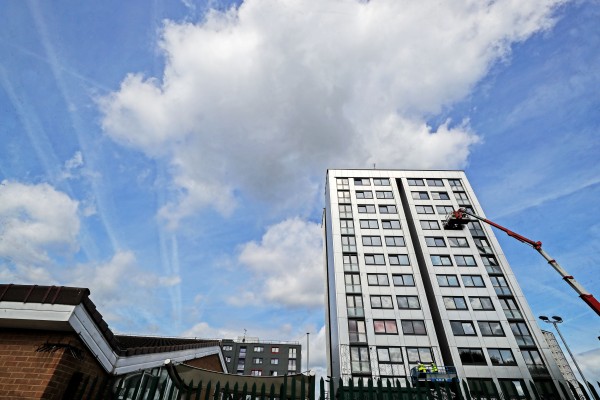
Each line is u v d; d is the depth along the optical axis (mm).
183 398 6293
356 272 36781
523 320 32750
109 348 6008
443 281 35750
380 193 44594
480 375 28797
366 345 31484
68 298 5035
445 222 40375
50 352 4910
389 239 39719
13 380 4648
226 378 6820
